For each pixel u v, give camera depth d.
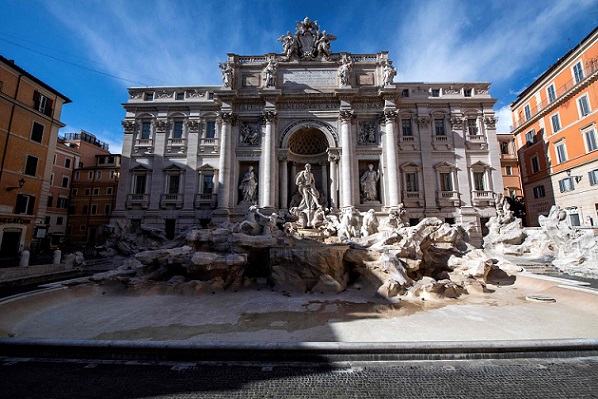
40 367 7.41
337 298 14.04
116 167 51.06
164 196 33.12
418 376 6.88
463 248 20.52
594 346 7.84
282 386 6.48
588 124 28.50
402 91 35.16
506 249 25.86
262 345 7.79
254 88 33.94
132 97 35.59
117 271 17.39
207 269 15.95
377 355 7.70
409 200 32.47
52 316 11.30
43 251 36.94
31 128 28.97
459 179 32.88
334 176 31.62
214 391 6.30
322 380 6.72
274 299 13.87
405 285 14.87
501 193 32.22
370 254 17.36
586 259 19.55
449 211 32.06
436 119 34.62
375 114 32.78
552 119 33.16
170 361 7.75
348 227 24.00
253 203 31.72
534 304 12.58
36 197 29.41
